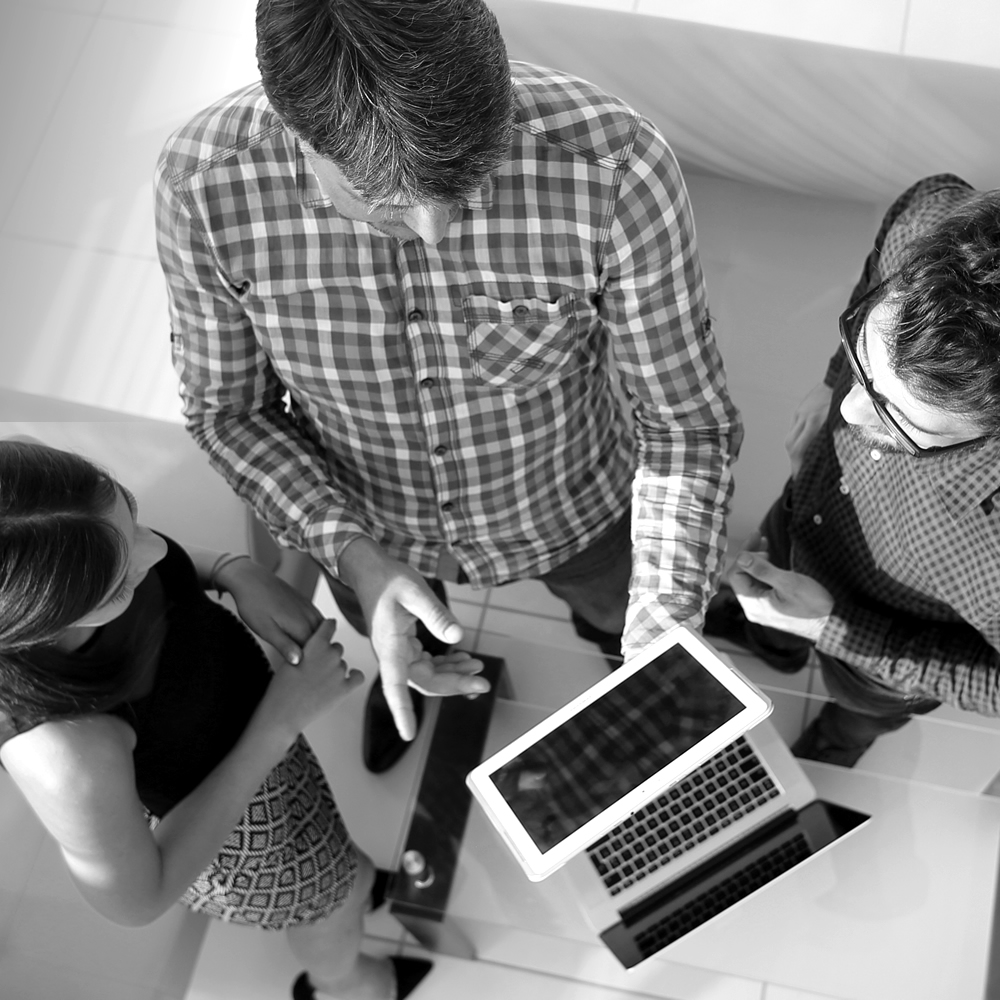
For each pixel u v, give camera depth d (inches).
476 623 63.1
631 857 57.0
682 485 53.4
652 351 49.5
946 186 55.3
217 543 79.8
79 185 102.7
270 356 51.7
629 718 51.4
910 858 55.7
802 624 57.4
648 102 86.0
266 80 32.7
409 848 60.0
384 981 71.3
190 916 79.3
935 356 38.4
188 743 54.0
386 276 46.6
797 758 56.6
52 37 108.8
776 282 90.1
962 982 54.6
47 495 42.8
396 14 29.9
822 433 61.3
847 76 81.7
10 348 93.7
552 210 43.9
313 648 57.1
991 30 88.5
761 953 56.9
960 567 49.8
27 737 45.1
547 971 61.3
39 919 65.6
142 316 95.5
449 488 58.0
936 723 57.9
